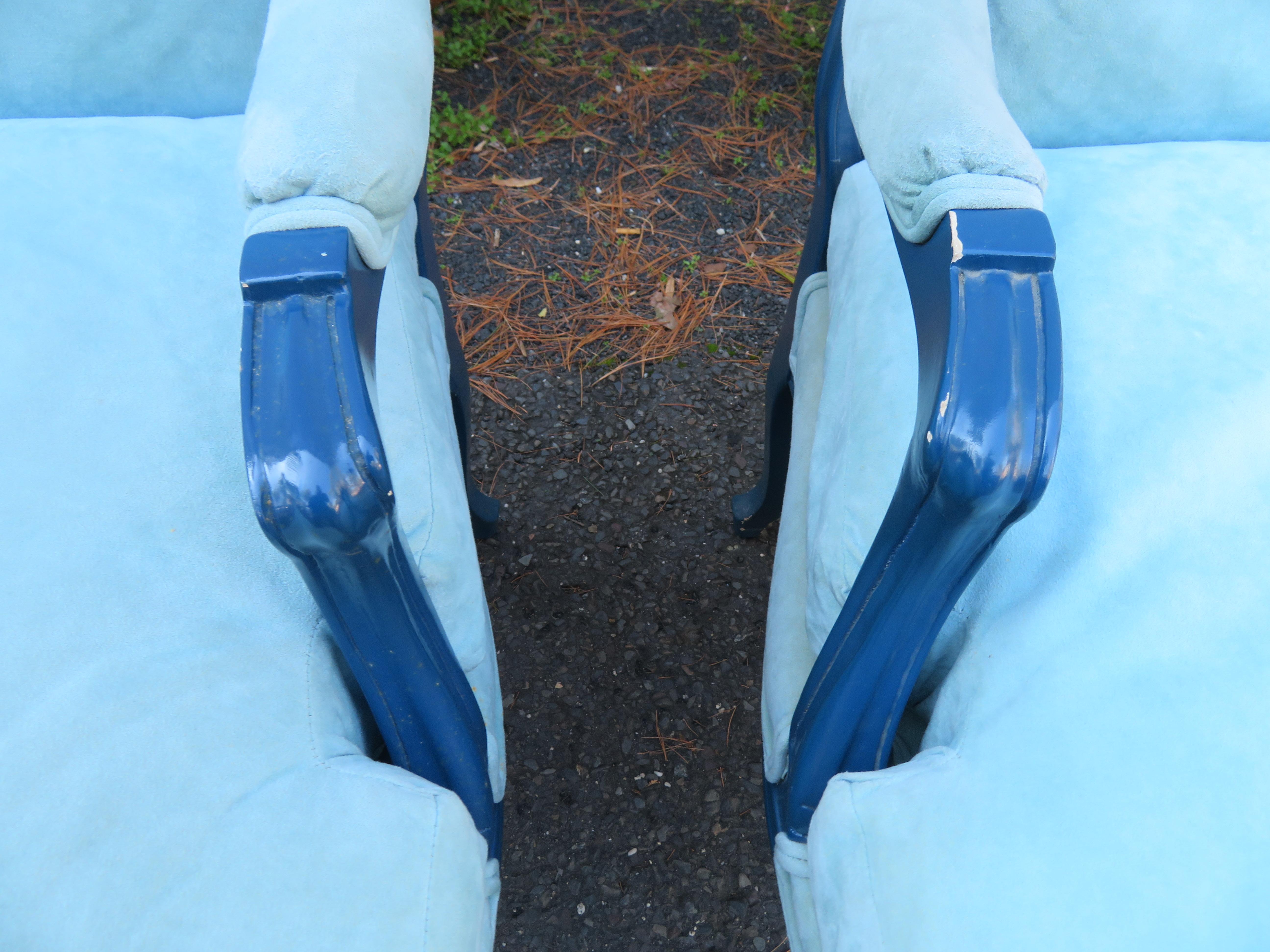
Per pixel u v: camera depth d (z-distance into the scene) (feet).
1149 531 1.96
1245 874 1.55
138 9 2.89
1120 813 1.62
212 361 2.33
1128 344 2.22
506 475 5.23
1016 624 1.95
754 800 4.19
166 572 1.97
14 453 2.05
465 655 2.30
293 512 1.37
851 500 2.20
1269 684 1.74
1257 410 2.06
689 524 5.07
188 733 1.74
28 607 1.83
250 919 1.57
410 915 1.65
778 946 3.84
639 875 3.99
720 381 5.64
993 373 1.41
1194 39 2.72
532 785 4.21
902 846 1.72
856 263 2.60
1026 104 2.90
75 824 1.60
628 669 4.55
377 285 1.67
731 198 6.57
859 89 1.94
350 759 1.88
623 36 7.59
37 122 2.80
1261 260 2.39
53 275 2.35
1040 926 1.55
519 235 6.30
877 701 2.03
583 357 5.73
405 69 1.82
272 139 1.56
